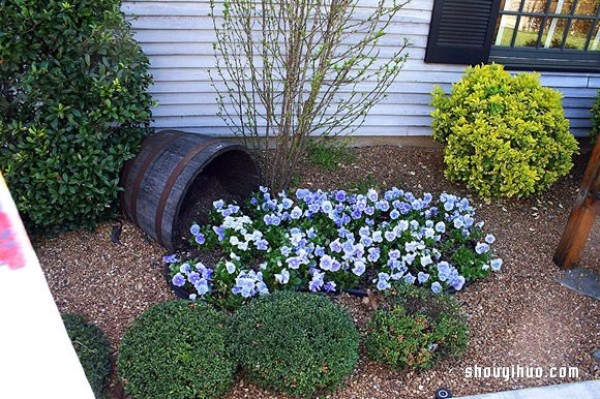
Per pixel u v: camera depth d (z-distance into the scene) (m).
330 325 2.03
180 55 3.28
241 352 1.95
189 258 2.59
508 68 3.66
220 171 3.08
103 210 2.77
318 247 2.53
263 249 2.58
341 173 3.43
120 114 2.57
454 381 2.12
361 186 3.29
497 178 3.14
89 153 2.54
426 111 3.72
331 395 2.02
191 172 2.48
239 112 3.51
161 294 2.45
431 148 3.85
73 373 1.08
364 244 2.60
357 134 3.74
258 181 2.93
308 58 2.79
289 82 2.82
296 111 3.28
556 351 2.29
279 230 2.68
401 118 3.73
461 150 3.20
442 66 3.57
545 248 2.94
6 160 2.41
